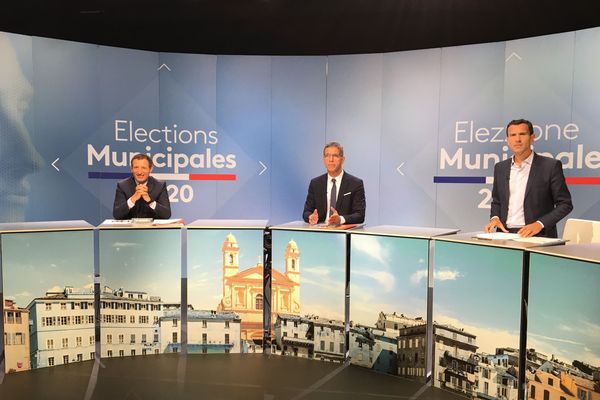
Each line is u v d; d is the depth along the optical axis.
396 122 5.14
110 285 3.10
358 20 5.19
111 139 5.18
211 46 5.44
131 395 2.65
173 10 5.27
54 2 5.10
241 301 3.23
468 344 2.59
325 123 5.34
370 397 2.64
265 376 2.92
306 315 3.17
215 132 5.43
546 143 4.48
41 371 2.94
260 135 5.44
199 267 3.20
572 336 2.17
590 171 4.30
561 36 4.35
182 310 3.23
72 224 3.22
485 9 4.84
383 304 2.95
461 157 4.90
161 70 5.32
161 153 5.37
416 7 5.03
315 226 3.27
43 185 4.89
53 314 2.99
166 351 3.24
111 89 5.14
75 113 5.00
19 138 4.75
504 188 3.32
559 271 2.21
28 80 4.77
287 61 5.34
